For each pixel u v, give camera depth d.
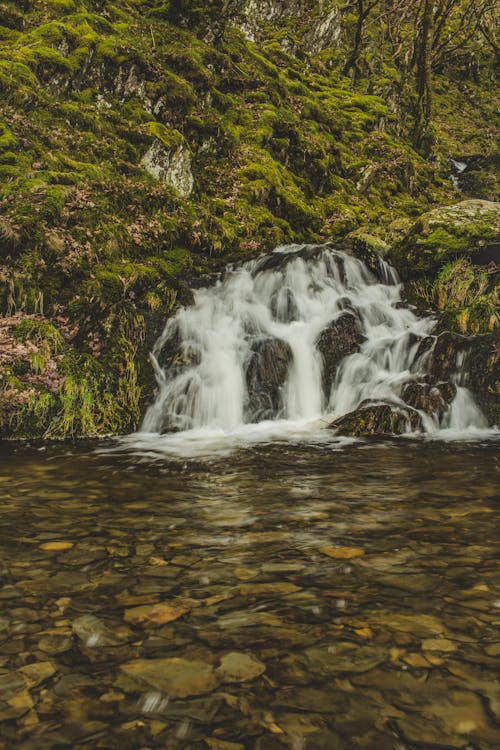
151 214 10.09
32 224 7.90
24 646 2.18
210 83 14.09
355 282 10.53
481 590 2.62
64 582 2.74
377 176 17.14
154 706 1.84
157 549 3.15
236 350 7.81
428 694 1.88
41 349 6.86
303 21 24.86
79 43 12.08
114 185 9.84
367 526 3.49
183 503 3.98
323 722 1.76
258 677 1.98
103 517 3.69
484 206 11.34
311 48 24.19
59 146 10.05
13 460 5.32
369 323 9.02
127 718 1.78
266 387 7.53
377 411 6.74
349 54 24.39
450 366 7.50
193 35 15.68
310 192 14.73
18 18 12.45
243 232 11.55
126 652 2.14
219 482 4.53
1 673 2.01
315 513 3.75
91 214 8.88
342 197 15.36
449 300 9.51
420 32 22.80
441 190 20.08
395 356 8.05
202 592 2.63
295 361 7.86
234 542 3.25
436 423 6.79
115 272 8.25
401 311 9.52
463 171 23.66
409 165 18.19
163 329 7.95
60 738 1.70
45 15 12.88
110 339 7.39
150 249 9.47
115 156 10.83
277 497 4.11
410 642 2.19
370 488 4.31
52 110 10.70
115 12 14.58
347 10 26.09
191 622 2.36
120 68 12.27
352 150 18.00
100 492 4.25
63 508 3.88
